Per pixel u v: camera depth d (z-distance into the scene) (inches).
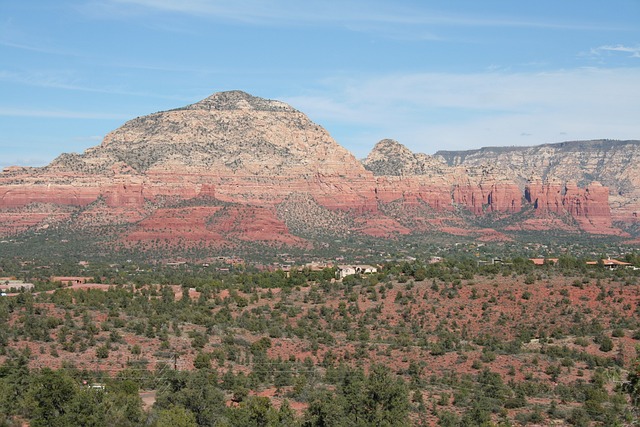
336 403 4328.3
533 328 6373.0
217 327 6333.7
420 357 5885.8
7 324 5856.3
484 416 4584.2
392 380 4808.1
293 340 6235.2
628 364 5590.6
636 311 6461.6
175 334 6048.2
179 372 4933.6
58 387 4205.2
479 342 6166.3
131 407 4227.4
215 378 5059.1
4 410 4234.7
